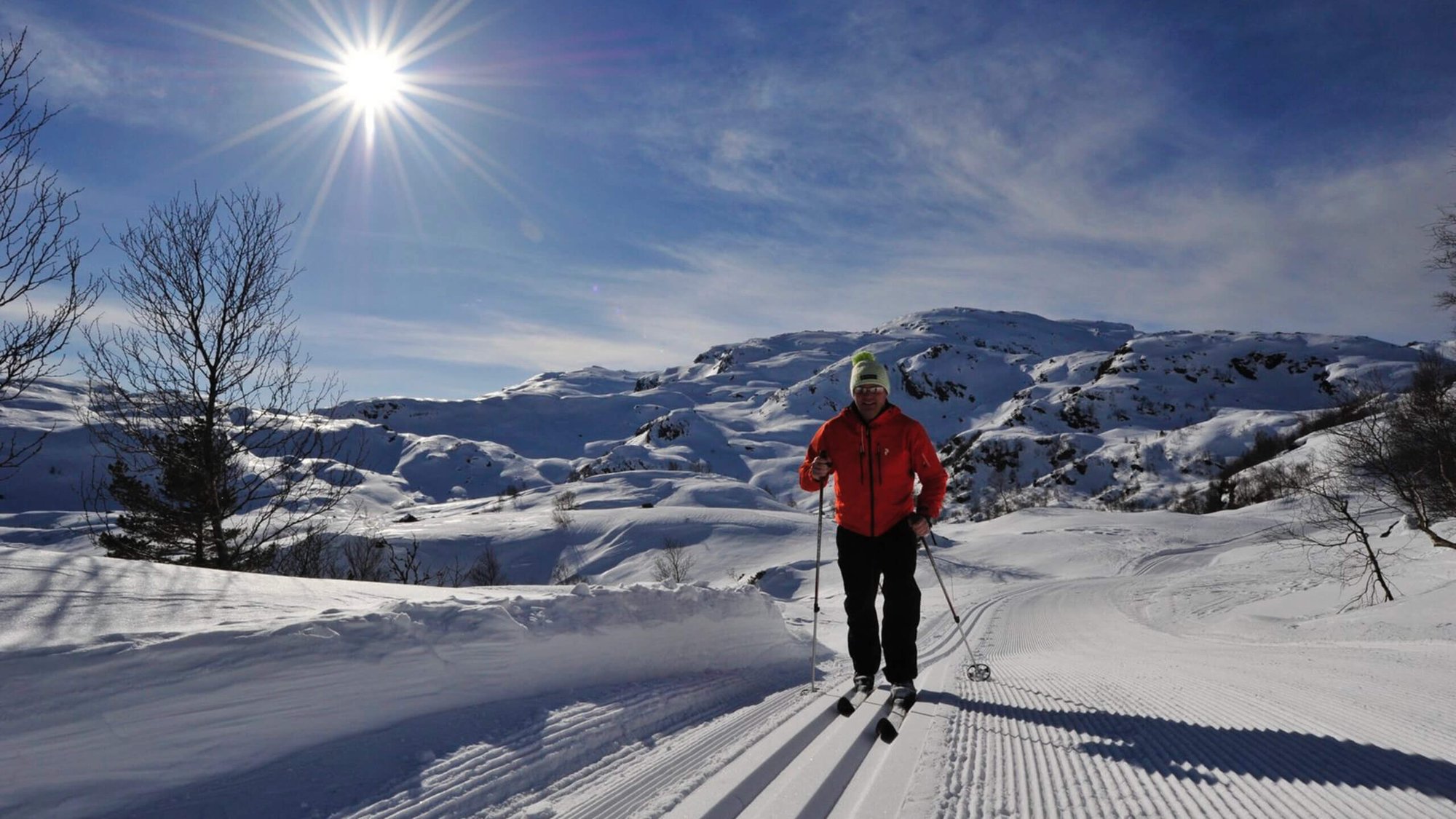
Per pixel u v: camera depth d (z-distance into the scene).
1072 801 1.97
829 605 24.28
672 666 4.24
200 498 9.02
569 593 3.93
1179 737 2.58
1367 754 2.17
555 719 2.96
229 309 9.17
